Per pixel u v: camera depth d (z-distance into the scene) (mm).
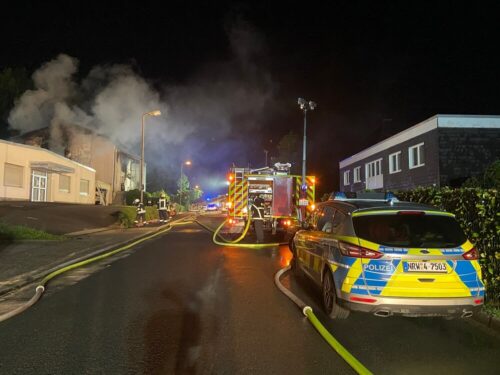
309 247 7395
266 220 17344
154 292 7539
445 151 18969
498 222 6039
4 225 14977
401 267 5086
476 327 5707
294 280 8602
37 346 4863
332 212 6637
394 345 5023
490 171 12648
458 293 5059
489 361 4562
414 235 5395
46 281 8398
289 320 5902
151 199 41812
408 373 4250
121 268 10078
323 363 4449
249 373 4191
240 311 6328
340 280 5434
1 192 23500
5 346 4867
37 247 13148
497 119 19078
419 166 20750
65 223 19656
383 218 5516
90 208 25000
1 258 10977
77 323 5727
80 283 8336
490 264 6203
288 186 17297
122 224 23547
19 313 6191
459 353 4777
